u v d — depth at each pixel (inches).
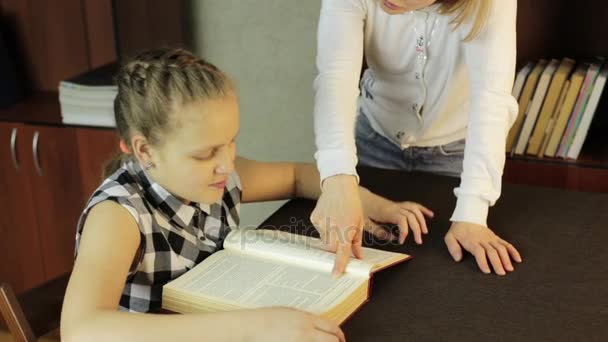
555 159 73.2
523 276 43.7
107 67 88.7
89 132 81.7
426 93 58.5
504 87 50.3
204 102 41.6
